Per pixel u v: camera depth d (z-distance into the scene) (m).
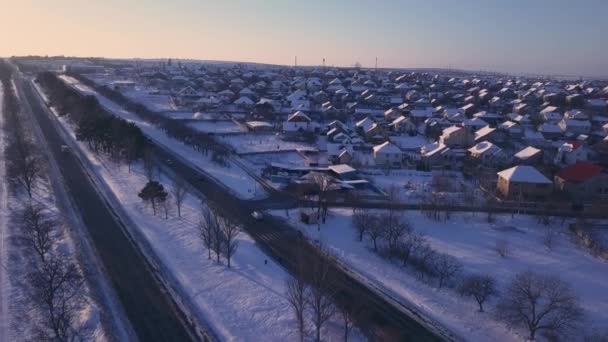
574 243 54.69
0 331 35.72
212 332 36.41
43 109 145.38
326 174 79.62
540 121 140.25
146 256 49.72
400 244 51.59
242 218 62.00
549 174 81.19
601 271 47.31
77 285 41.66
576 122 125.75
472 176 82.38
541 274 44.38
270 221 61.41
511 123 117.94
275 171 85.81
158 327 36.84
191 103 171.25
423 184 78.50
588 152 97.56
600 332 36.03
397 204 68.69
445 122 130.12
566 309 35.75
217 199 69.50
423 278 46.03
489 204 67.31
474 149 93.88
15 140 95.94
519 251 52.25
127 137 85.81
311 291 41.50
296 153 101.88
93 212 62.75
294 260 49.56
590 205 65.88
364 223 55.28
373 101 188.88
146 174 80.62
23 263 47.25
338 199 71.00
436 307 40.72
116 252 50.50
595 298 41.72
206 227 52.50
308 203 69.12
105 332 35.38
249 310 39.34
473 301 41.47
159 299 41.09
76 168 84.50
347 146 97.38
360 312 39.62
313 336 35.81
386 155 90.75
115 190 72.38
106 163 88.00
